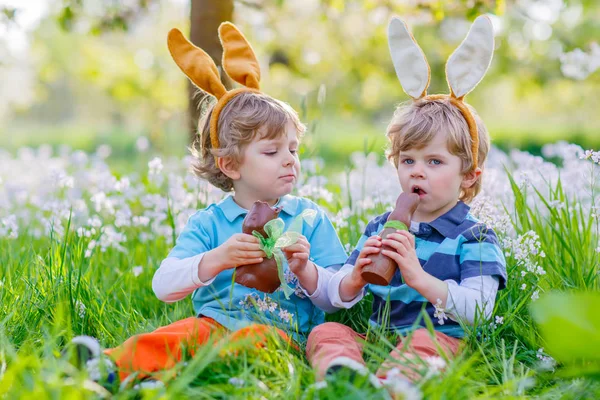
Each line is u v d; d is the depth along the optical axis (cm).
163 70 940
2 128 2608
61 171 363
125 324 252
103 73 942
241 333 212
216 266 231
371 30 723
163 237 353
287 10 736
